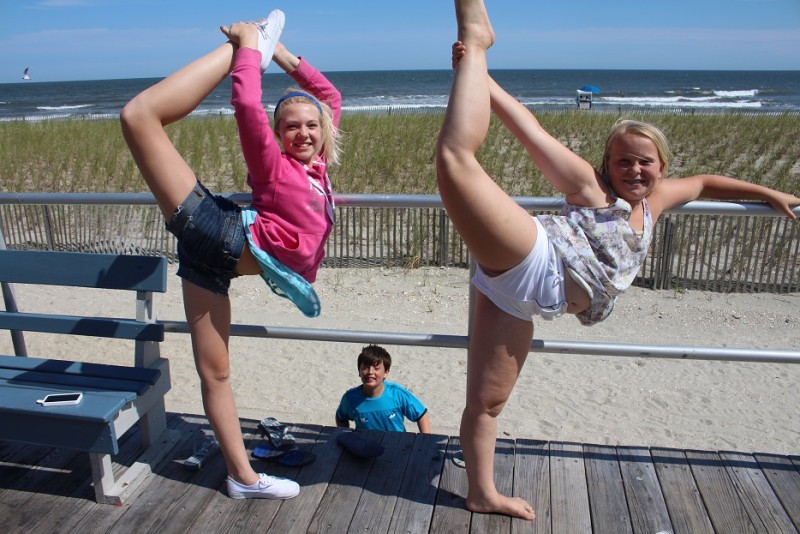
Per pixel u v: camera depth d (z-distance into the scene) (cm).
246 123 209
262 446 282
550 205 245
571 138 1773
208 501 254
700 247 910
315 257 239
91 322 278
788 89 7894
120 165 1442
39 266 284
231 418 248
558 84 9525
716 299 810
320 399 577
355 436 286
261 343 702
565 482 263
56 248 863
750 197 241
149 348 280
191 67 218
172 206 219
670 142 1669
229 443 247
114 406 242
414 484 263
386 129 1766
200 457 275
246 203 261
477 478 241
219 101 5225
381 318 750
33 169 1451
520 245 201
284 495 252
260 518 244
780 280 834
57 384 262
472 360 232
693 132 1792
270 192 224
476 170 193
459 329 721
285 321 744
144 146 212
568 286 211
